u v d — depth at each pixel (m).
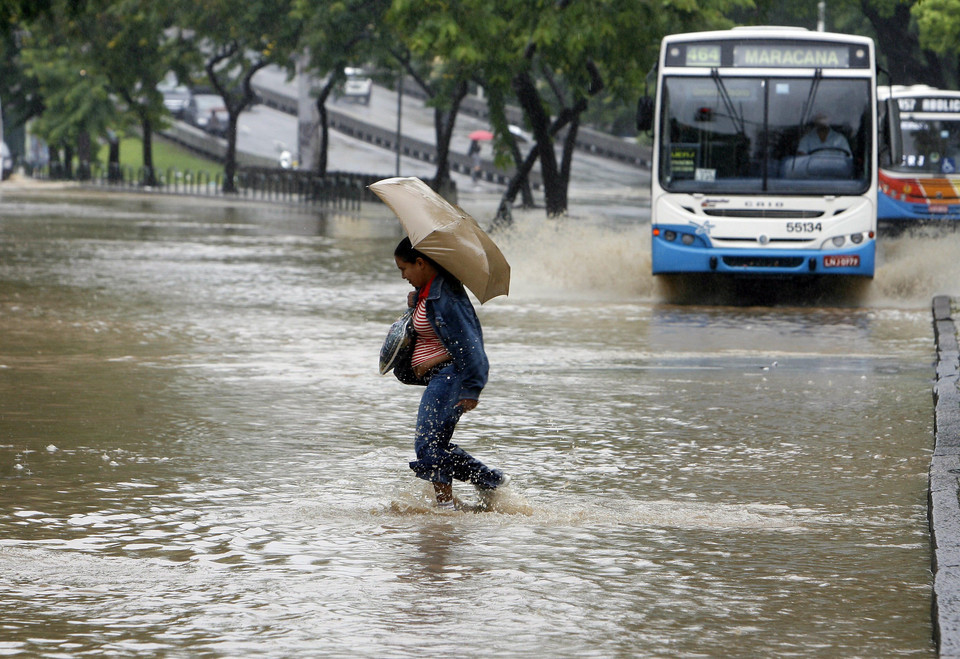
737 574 11.80
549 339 29.48
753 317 34.66
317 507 14.16
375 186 14.03
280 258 53.09
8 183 134.62
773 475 16.02
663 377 23.89
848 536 13.19
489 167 137.88
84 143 139.12
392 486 15.23
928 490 14.81
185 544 12.64
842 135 37.78
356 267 49.22
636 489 15.20
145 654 9.65
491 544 12.75
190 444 17.53
